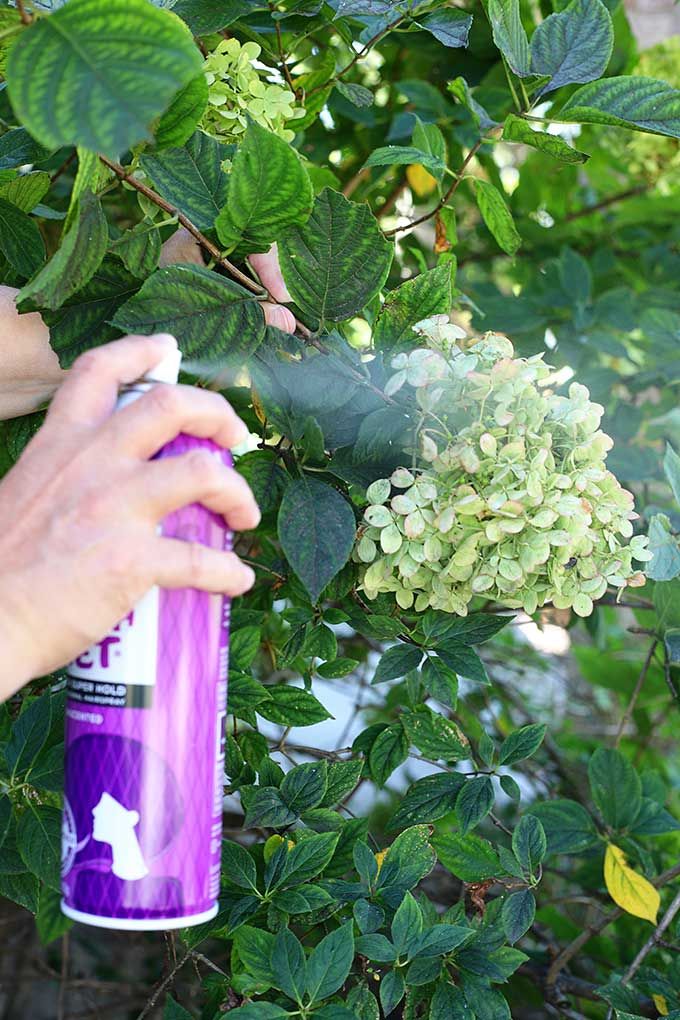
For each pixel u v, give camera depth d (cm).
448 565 86
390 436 91
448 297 94
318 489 84
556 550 86
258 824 95
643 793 139
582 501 84
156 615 69
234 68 98
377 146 179
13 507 64
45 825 86
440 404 88
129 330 78
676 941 114
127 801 70
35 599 62
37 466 65
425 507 85
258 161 79
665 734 221
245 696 98
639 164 204
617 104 99
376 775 108
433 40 162
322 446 85
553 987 129
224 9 104
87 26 60
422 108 174
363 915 91
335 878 100
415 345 95
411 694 113
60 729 92
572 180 212
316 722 103
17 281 108
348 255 87
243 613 106
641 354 207
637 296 198
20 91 58
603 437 86
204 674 71
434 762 121
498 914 100
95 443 65
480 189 116
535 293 187
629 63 178
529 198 209
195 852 72
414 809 102
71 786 71
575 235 211
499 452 84
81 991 170
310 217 84
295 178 80
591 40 105
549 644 207
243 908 91
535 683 262
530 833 101
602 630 168
